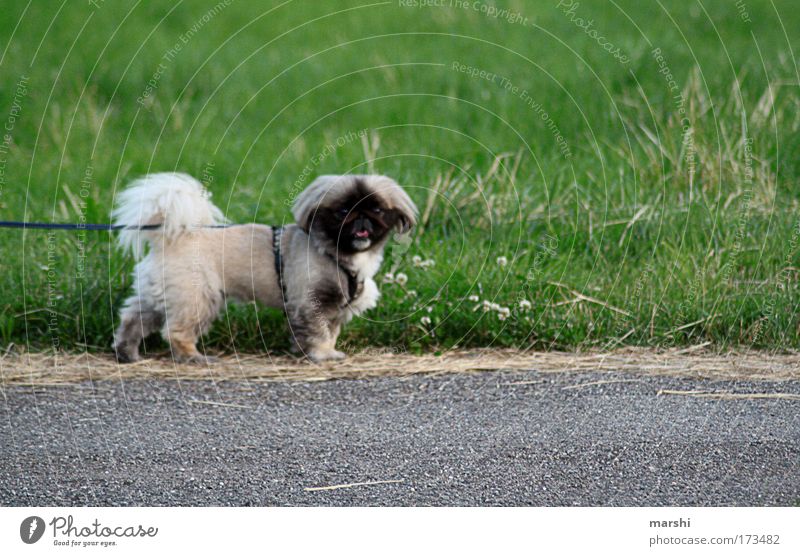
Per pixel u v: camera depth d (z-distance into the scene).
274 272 7.64
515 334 7.96
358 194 7.27
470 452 5.78
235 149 12.26
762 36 15.52
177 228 7.34
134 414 6.32
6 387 6.76
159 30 16.58
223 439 5.95
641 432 6.05
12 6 17.34
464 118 12.80
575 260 9.22
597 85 13.40
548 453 5.77
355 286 7.61
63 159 11.94
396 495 5.29
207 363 7.46
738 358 7.52
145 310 7.50
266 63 15.14
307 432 6.07
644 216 9.77
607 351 7.71
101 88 14.55
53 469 5.50
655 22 16.22
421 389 6.86
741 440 5.93
